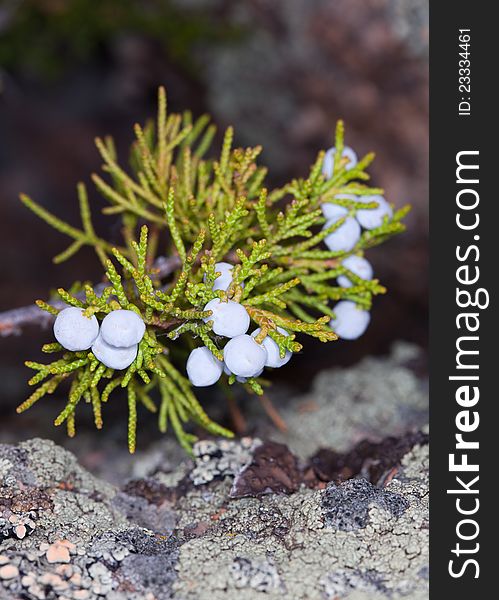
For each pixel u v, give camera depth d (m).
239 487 0.27
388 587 0.24
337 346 0.42
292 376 0.39
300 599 0.24
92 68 0.52
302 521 0.26
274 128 0.48
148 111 0.54
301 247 0.27
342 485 0.26
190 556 0.25
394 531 0.25
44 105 0.54
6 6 0.44
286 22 0.45
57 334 0.25
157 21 0.47
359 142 0.45
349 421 0.31
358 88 0.44
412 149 0.44
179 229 0.28
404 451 0.29
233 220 0.25
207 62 0.48
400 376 0.32
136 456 0.31
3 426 0.35
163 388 0.28
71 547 0.25
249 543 0.26
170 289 0.27
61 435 0.34
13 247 0.51
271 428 0.31
